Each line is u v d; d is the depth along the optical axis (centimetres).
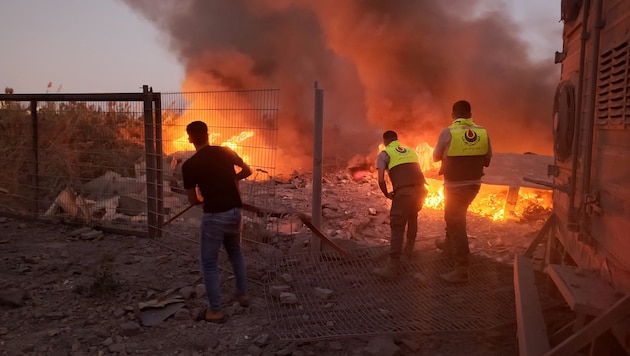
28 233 661
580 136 376
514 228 738
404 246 583
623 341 255
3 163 756
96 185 707
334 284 478
